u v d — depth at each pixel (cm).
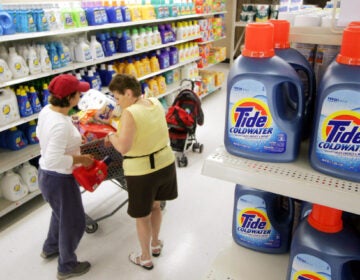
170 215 320
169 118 391
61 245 235
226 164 117
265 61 110
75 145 223
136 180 217
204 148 468
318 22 140
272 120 112
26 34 297
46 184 220
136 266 258
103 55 416
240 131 118
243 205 151
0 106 292
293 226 152
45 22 322
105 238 290
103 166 230
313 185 101
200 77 664
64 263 243
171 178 235
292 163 116
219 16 766
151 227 258
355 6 124
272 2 939
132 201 225
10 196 312
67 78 206
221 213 323
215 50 761
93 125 265
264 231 150
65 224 229
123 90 210
